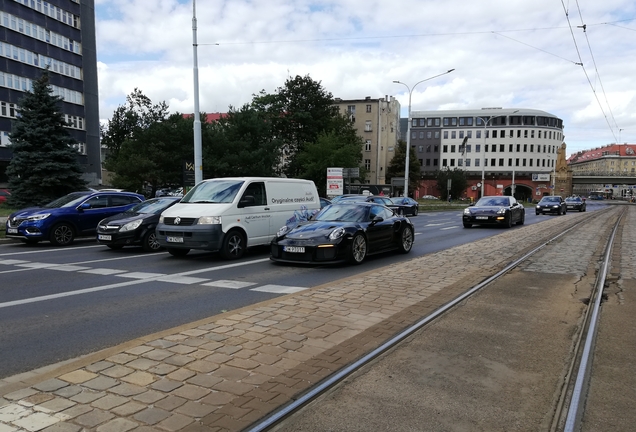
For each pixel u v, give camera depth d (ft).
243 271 30.12
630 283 24.93
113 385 11.34
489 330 16.39
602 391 11.59
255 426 9.51
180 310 20.01
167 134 130.31
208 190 37.83
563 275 27.17
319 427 9.66
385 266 30.32
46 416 9.75
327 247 30.81
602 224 73.36
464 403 10.80
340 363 12.96
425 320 17.34
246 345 14.40
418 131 397.80
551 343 15.06
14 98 144.56
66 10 165.48
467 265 30.53
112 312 19.69
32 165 83.51
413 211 113.09
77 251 41.45
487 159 379.96
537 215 111.86
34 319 18.60
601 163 503.61
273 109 200.44
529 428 9.73
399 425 9.77
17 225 45.11
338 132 212.84
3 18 140.97
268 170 143.64
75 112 171.01
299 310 18.71
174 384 11.43
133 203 51.37
